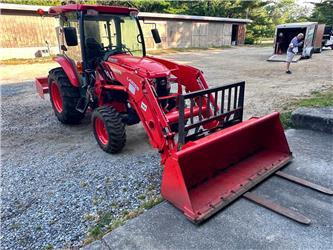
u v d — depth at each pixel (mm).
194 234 2443
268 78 9734
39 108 6652
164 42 20469
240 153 3422
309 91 7398
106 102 4355
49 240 2451
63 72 5207
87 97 4547
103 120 3906
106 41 4426
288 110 5715
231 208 2789
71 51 4691
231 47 24906
